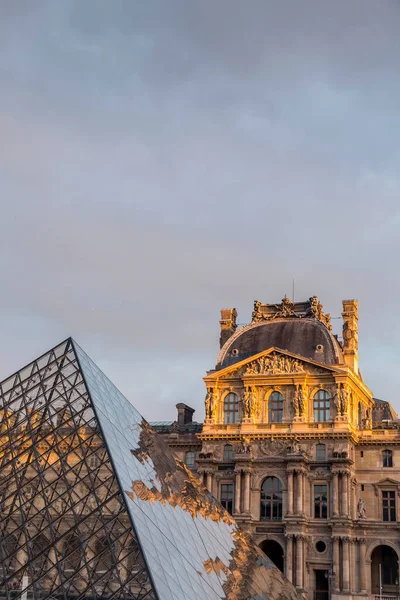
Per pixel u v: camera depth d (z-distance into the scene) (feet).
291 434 466.29
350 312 499.10
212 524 258.16
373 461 469.57
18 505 223.71
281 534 456.04
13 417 256.52
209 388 496.23
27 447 241.76
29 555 208.64
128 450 242.99
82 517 211.61
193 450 513.04
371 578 454.40
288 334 498.28
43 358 278.46
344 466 453.99
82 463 229.04
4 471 236.02
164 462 262.06
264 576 260.21
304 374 472.03
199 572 217.77
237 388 491.72
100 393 262.26
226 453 483.92
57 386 262.88
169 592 193.16
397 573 456.86
